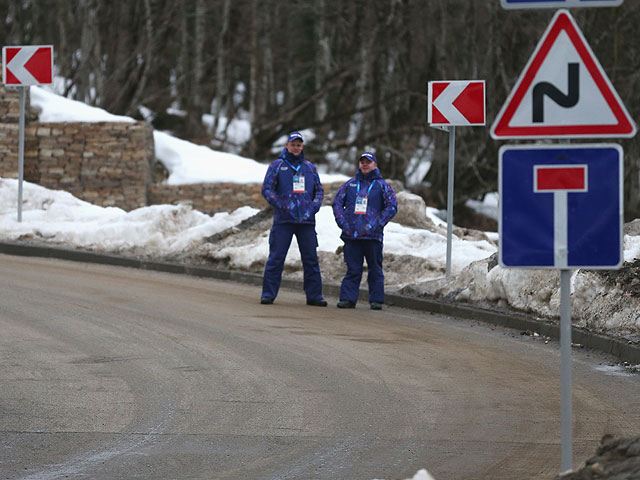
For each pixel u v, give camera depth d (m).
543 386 24.02
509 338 30.89
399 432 19.59
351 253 36.97
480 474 16.83
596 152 14.69
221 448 18.31
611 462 14.84
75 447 18.25
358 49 102.69
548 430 19.86
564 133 14.75
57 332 29.19
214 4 109.94
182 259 45.78
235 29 114.88
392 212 36.75
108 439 18.80
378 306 36.72
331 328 31.67
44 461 17.34
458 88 37.03
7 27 121.94
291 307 36.12
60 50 113.56
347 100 109.88
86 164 65.75
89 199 65.69
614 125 14.66
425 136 103.19
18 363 25.12
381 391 23.12
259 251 44.03
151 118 112.81
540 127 14.78
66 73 108.50
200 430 19.52
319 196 37.03
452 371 25.59
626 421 20.66
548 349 29.09
